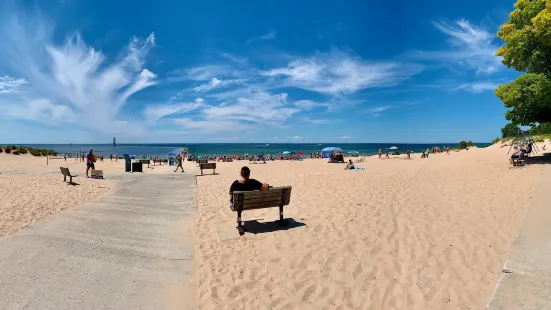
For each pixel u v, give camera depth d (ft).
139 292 13.33
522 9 57.21
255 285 13.76
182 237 20.33
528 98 51.62
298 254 16.79
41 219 24.25
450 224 20.62
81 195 34.58
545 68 54.95
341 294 12.81
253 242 18.86
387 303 12.07
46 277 14.51
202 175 61.57
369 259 15.87
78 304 12.35
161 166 96.58
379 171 62.34
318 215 24.25
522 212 22.16
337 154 115.65
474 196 29.12
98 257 16.93
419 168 66.44
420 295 12.44
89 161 51.42
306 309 11.87
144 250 18.02
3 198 31.35
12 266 15.60
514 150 76.89
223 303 12.41
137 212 27.04
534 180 34.81
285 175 59.31
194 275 14.88
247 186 22.22
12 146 125.39
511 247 15.61
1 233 20.58
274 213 25.53
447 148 173.47
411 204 26.81
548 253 14.60
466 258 15.33
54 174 54.44
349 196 31.32
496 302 10.98
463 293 12.37
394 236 18.88
